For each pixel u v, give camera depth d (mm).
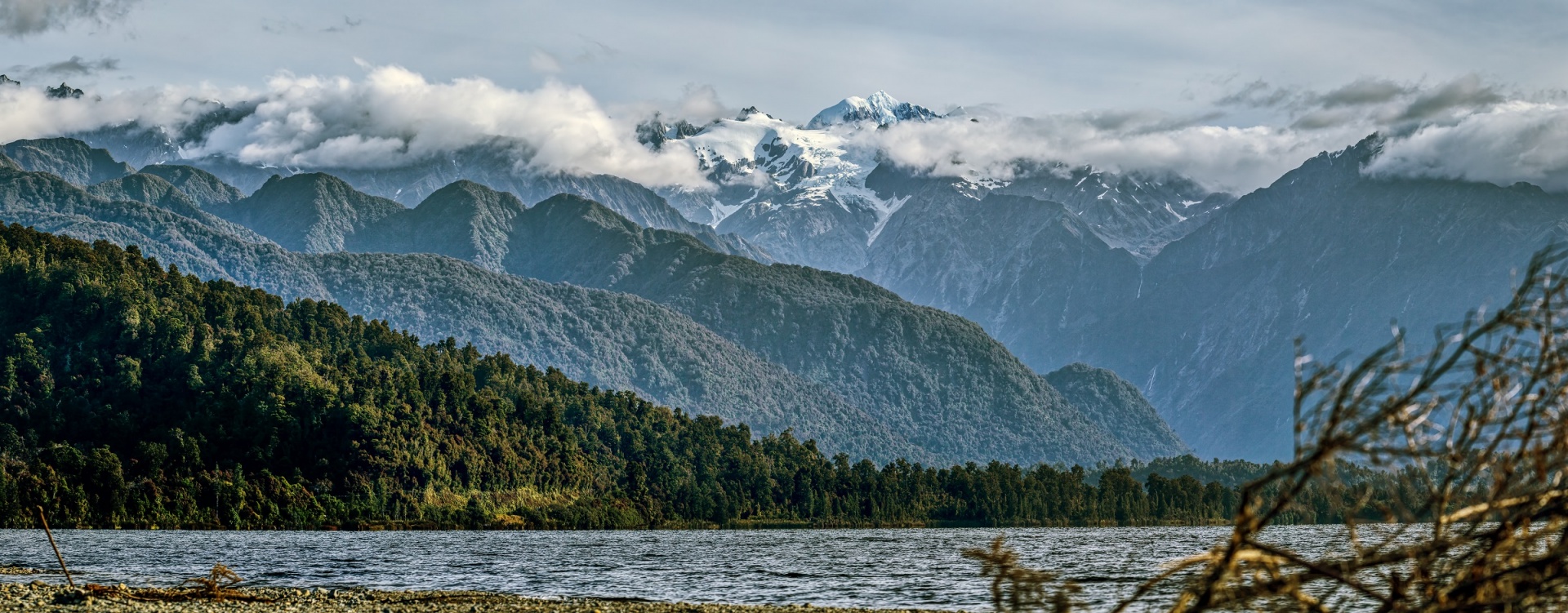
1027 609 37312
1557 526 31203
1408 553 31156
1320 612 32594
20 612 107125
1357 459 30359
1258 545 32438
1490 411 29219
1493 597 31484
